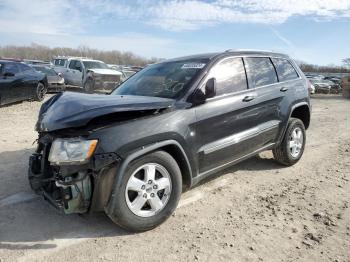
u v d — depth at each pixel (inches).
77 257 122.7
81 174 126.5
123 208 130.8
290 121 219.8
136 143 130.9
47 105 154.1
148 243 132.0
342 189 190.2
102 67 753.0
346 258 123.6
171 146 145.1
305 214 157.6
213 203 168.7
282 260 122.0
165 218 142.9
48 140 138.9
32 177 148.3
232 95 174.9
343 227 145.9
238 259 122.2
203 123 156.4
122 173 127.6
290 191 186.1
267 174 213.5
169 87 165.5
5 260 120.4
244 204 168.1
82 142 123.9
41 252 125.5
